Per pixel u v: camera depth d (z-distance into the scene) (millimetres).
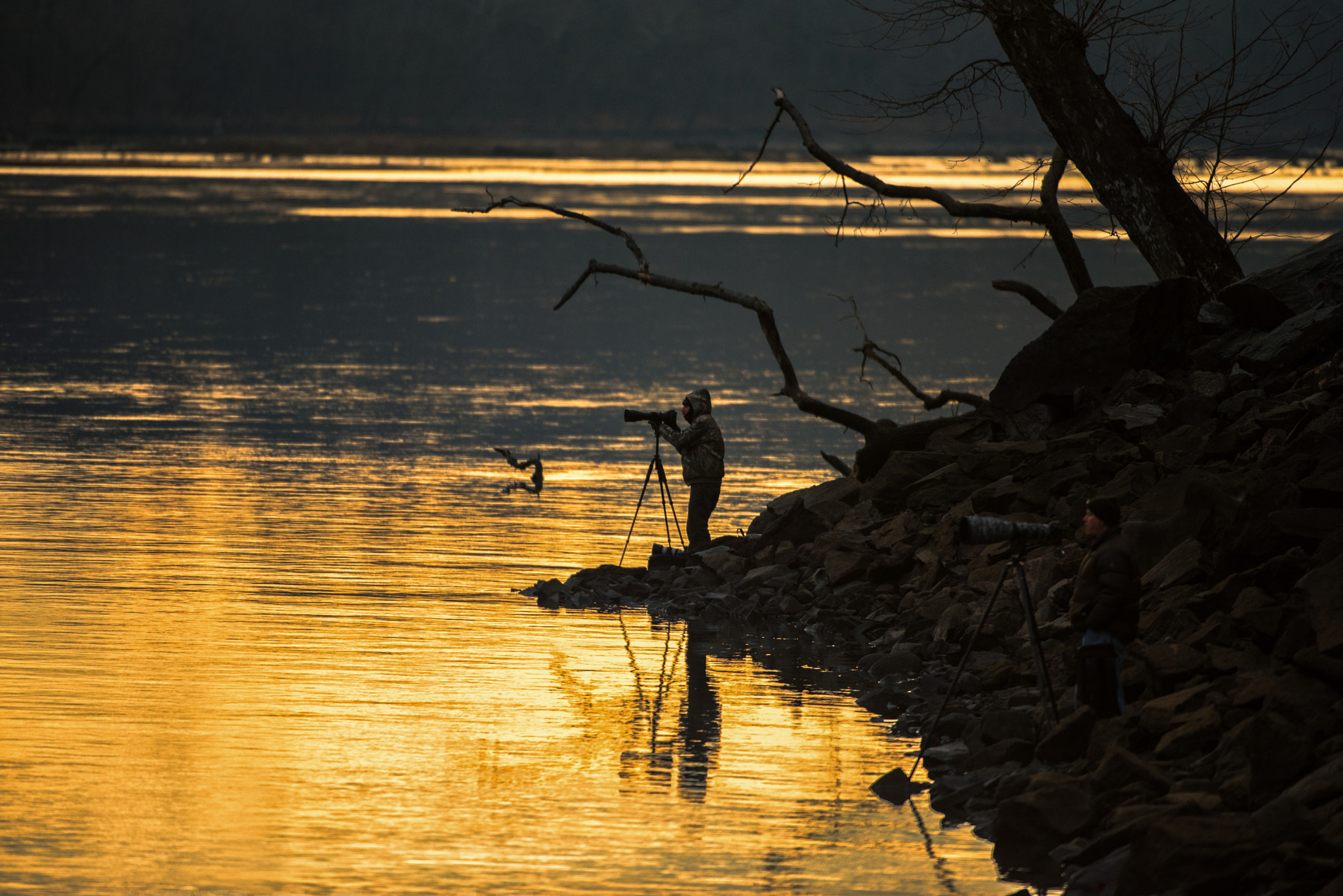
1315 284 52750
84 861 25375
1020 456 50156
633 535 60719
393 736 32938
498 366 125812
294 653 39781
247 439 84688
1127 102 60812
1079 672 29875
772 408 104750
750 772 31219
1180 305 53438
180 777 29703
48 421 88812
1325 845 22859
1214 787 25922
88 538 55406
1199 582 35500
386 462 78500
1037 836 26609
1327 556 31484
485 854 26281
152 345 132500
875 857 26516
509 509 66062
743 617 46531
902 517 49719
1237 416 46750
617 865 25938
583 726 34281
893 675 39344
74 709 33875
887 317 170625
